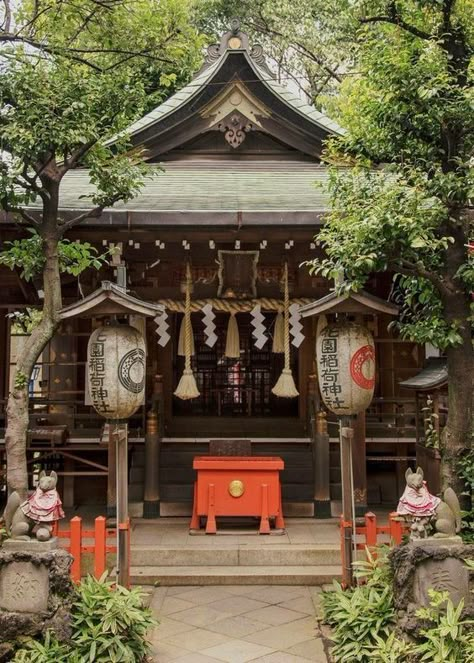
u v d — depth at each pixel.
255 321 8.48
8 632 4.27
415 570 4.34
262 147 9.99
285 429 10.18
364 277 5.10
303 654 4.72
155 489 8.31
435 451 6.77
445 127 5.02
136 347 5.60
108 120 5.73
